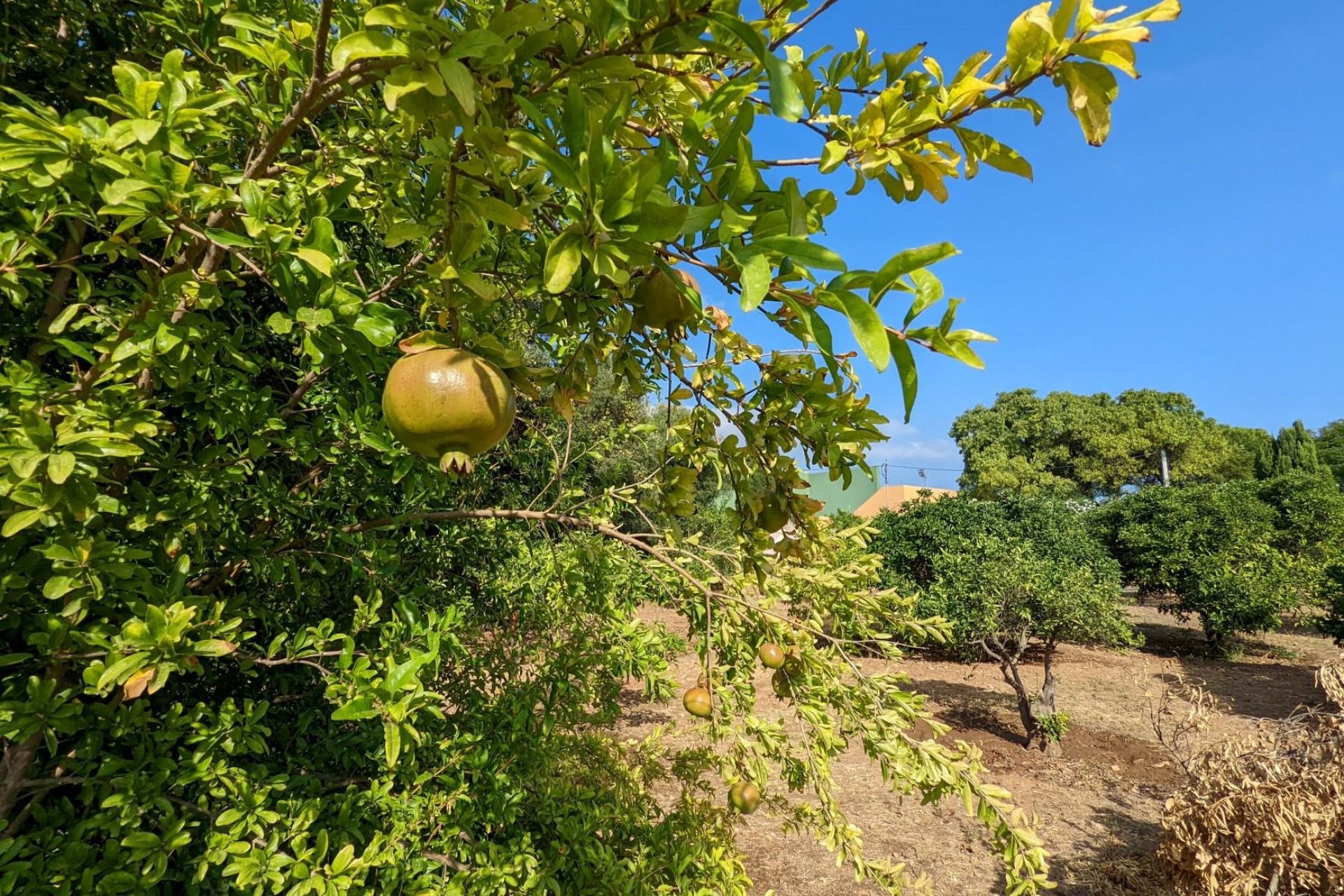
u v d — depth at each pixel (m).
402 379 1.20
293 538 2.83
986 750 8.66
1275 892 3.73
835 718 2.70
